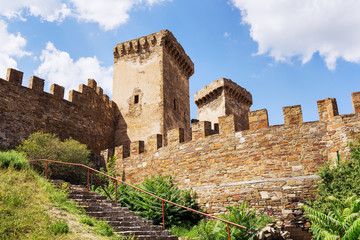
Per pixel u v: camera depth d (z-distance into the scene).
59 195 9.71
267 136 14.99
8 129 17.17
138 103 26.97
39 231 7.34
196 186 16.17
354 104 13.66
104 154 22.19
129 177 19.70
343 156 13.16
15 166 11.01
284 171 14.19
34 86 19.31
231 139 15.84
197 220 14.94
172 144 18.12
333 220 10.09
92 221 8.80
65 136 20.55
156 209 13.66
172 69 29.16
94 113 23.81
